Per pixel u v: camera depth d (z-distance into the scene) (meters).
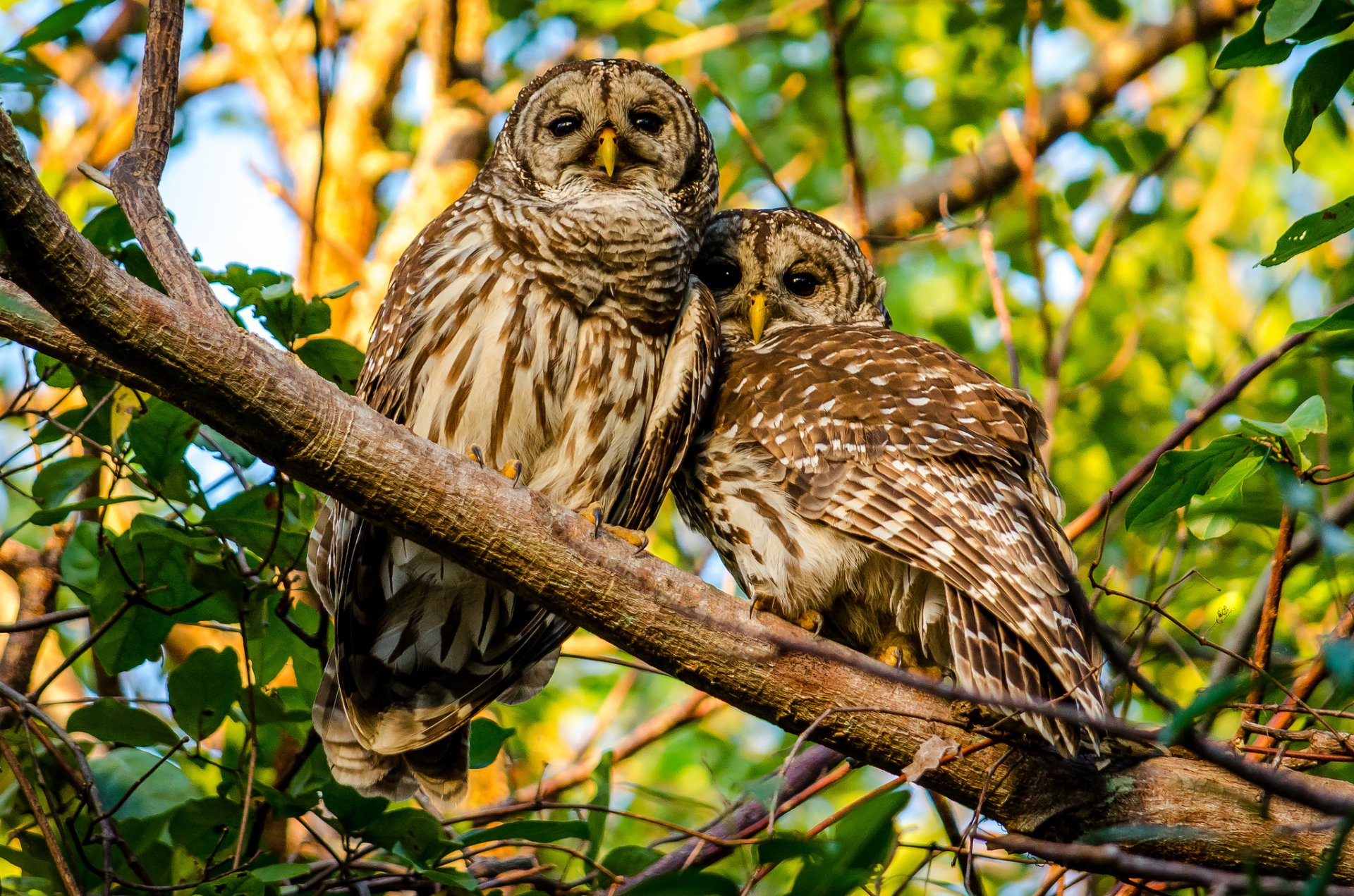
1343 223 6.98
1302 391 11.86
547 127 10.38
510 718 13.41
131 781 8.36
